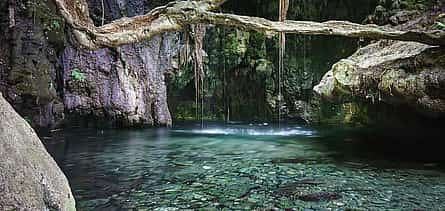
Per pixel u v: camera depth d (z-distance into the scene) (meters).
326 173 6.98
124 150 9.96
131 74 14.95
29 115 12.10
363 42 12.20
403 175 6.79
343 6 17.47
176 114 20.95
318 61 18.81
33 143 2.05
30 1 11.45
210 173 7.03
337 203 5.10
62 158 8.76
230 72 19.83
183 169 7.41
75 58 14.11
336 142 11.53
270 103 19.17
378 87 8.59
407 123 14.43
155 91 15.68
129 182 6.38
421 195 5.47
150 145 10.89
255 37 19.08
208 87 20.11
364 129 15.16
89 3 14.06
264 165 7.77
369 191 5.70
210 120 20.03
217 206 5.02
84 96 14.47
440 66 7.12
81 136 12.83
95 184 6.25
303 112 18.83
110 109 14.77
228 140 12.04
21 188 1.75
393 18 10.98
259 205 5.04
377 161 8.28
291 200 5.27
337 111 17.95
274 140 12.05
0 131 1.82
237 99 20.16
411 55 8.32
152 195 5.57
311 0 17.78
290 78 19.03
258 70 18.95
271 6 18.28
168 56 15.98
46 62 12.30
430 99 7.32
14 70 11.10
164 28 6.29
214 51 19.55
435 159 8.54
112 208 4.97
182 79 19.31
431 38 7.00
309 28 6.83
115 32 6.13
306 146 10.70
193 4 6.34
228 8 19.25
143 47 15.20
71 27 6.03
